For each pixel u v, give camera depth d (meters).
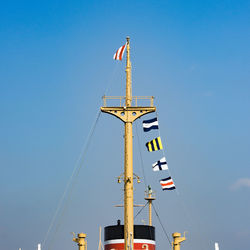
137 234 47.62
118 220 48.78
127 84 49.34
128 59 50.06
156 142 48.69
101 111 48.53
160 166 48.59
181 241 50.75
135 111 48.53
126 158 47.41
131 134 48.00
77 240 50.56
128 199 46.44
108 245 48.12
